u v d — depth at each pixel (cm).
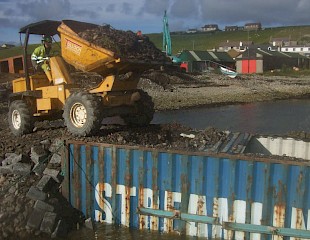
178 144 1030
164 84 4169
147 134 1142
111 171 925
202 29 19675
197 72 6562
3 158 1034
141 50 1108
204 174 849
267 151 1133
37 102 1173
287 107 3525
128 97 1125
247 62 8156
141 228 912
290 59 8819
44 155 1005
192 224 870
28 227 876
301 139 1102
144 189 900
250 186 815
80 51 1041
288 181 791
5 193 933
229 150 949
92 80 1192
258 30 17312
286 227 803
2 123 1764
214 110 3222
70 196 967
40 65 1229
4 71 2727
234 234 843
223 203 843
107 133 1079
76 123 1041
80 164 955
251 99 3972
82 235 904
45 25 1155
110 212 938
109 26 1127
